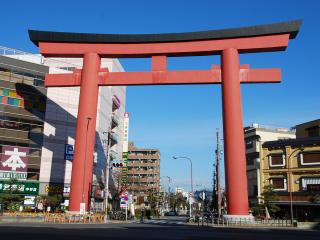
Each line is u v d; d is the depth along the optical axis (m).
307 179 48.78
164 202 111.50
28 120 56.66
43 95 58.75
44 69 59.41
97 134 62.56
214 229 29.03
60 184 57.75
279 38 38.56
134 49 40.84
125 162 72.56
